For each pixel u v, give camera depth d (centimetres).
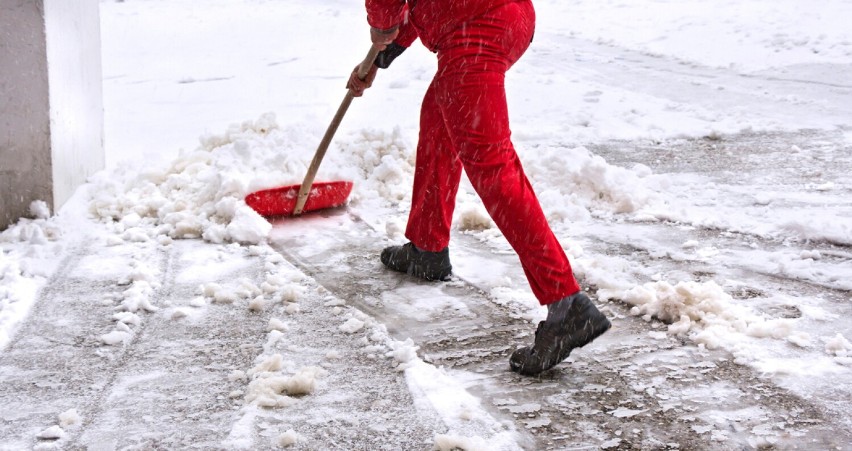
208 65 1059
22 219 426
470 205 449
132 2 1988
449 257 395
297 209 451
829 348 299
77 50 480
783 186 517
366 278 377
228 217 434
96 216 448
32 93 419
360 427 251
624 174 495
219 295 346
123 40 1314
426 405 263
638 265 390
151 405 264
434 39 304
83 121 495
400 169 511
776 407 262
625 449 240
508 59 298
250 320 328
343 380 280
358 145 531
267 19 1574
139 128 699
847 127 680
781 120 713
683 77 944
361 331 319
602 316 281
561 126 691
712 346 303
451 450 237
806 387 274
